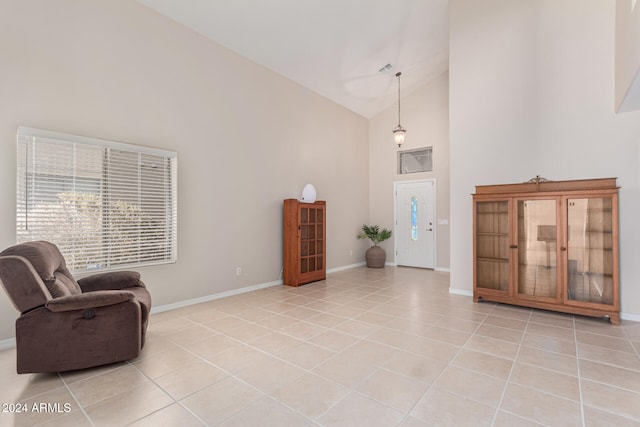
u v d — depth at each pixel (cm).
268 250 512
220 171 439
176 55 390
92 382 216
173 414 181
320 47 487
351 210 714
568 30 375
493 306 396
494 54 425
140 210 350
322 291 481
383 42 512
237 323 334
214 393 202
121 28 341
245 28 419
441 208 665
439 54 588
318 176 620
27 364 214
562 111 378
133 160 346
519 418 175
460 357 252
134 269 350
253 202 487
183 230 395
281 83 539
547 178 386
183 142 396
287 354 258
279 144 534
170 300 382
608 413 179
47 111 292
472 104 442
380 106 732
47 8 293
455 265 462
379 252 707
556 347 271
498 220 402
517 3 408
